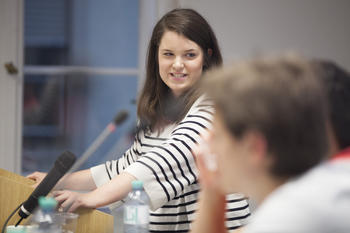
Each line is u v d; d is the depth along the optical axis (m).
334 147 2.05
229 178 1.97
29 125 8.53
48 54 8.54
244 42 8.52
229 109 1.86
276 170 1.87
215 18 8.48
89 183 4.65
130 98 8.63
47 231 3.07
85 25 8.57
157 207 3.70
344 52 8.67
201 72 4.29
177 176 3.76
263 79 1.84
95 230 3.74
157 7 8.55
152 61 4.54
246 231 1.87
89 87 8.62
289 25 8.59
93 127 8.62
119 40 8.61
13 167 8.46
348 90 2.08
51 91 8.56
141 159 3.76
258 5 8.54
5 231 3.40
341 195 1.73
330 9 8.65
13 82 8.45
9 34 8.41
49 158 8.59
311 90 1.83
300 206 1.73
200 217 2.79
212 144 2.04
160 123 4.50
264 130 1.81
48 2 8.50
